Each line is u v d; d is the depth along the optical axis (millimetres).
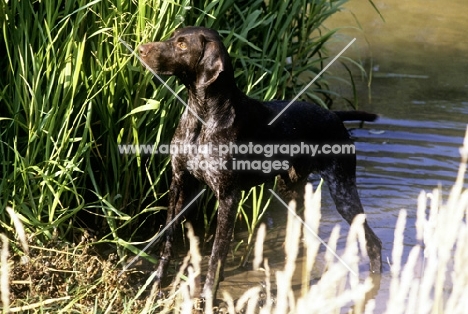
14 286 4555
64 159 4922
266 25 5977
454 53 9383
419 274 5188
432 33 9953
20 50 4871
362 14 10414
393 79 8586
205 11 5230
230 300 3309
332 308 2971
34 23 4918
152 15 5125
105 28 4762
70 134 5137
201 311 4648
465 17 10594
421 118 7664
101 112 5078
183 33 4551
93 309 4336
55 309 4367
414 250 2869
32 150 4914
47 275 4617
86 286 4508
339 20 10102
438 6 10977
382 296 5051
